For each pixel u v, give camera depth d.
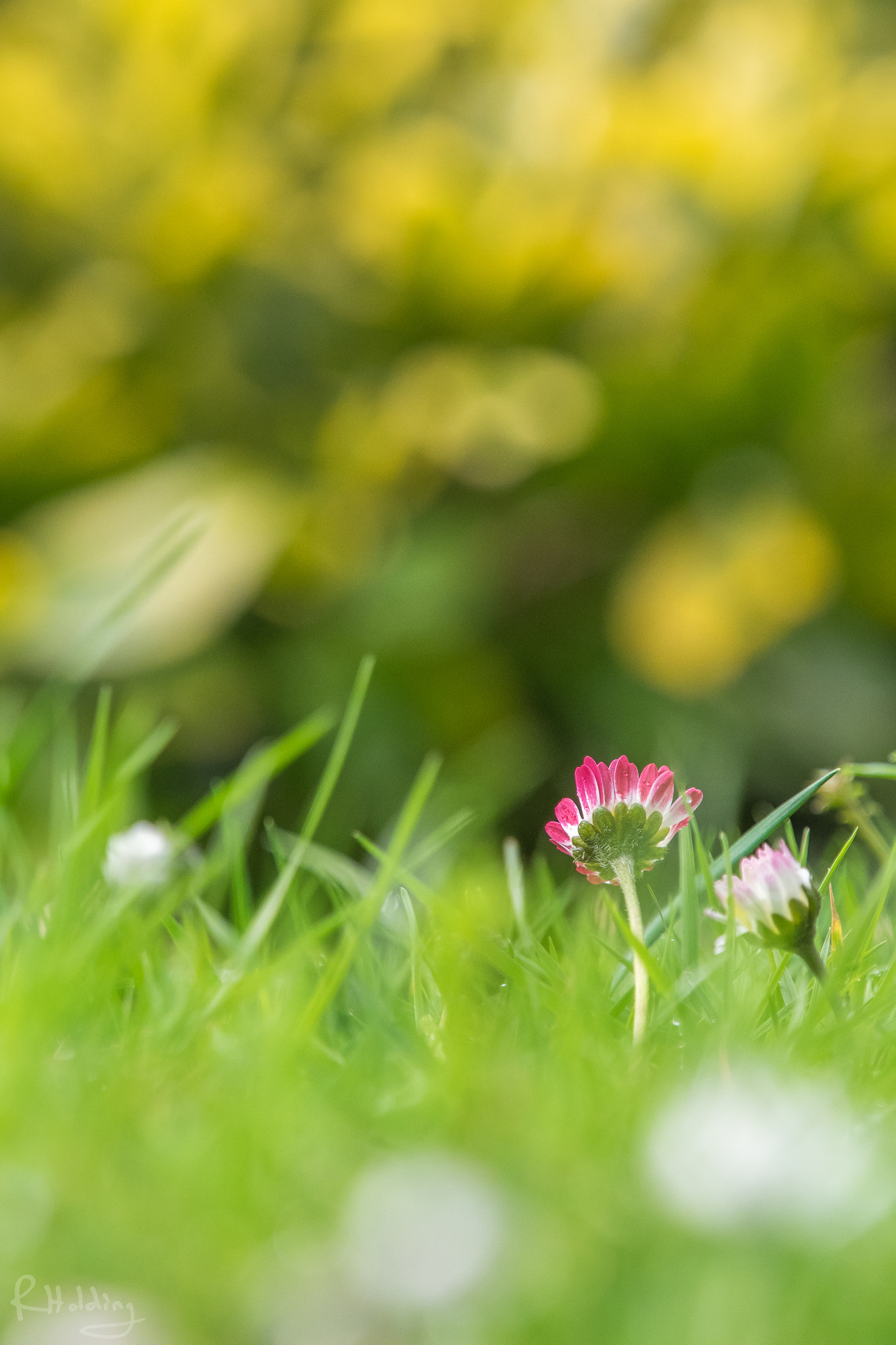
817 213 2.08
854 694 2.07
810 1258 0.65
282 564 1.96
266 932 0.75
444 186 2.02
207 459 2.07
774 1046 0.70
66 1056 0.71
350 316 2.15
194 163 2.13
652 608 2.00
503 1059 0.70
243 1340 0.65
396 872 0.74
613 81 2.19
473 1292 0.64
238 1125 0.67
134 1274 0.65
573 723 2.05
